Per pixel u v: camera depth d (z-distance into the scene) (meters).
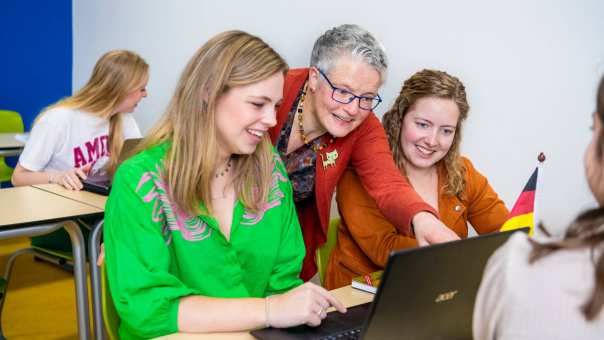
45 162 2.59
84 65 4.52
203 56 1.21
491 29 1.95
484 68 1.99
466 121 2.08
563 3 1.75
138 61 2.72
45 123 2.59
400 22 2.22
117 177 1.22
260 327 1.15
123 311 1.16
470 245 0.88
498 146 1.99
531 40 1.85
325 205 1.68
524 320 0.65
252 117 1.20
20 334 2.50
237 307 1.15
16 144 3.30
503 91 1.95
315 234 1.76
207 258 1.26
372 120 1.67
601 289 0.61
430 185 1.72
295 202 1.73
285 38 2.73
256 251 1.33
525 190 1.29
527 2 1.84
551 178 1.83
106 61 2.68
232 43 1.20
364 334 0.86
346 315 1.22
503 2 1.91
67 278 3.24
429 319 0.90
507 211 1.77
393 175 1.56
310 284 1.21
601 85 0.68
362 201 1.66
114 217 1.20
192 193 1.22
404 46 2.22
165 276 1.17
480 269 0.91
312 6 2.56
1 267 3.38
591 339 0.62
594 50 1.69
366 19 2.34
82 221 2.37
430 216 1.37
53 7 4.52
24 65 4.46
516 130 1.93
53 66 4.59
